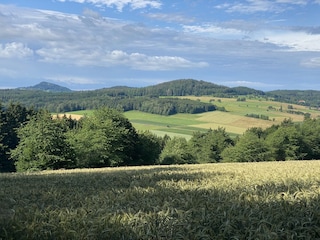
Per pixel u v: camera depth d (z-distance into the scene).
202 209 8.12
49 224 7.74
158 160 84.06
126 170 27.45
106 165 64.62
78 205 10.40
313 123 100.25
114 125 65.19
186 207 8.70
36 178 21.50
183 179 16.39
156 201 9.74
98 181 17.31
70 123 100.25
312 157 94.69
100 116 67.38
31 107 93.19
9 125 78.88
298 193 9.49
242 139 88.44
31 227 7.57
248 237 6.67
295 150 88.69
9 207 11.09
